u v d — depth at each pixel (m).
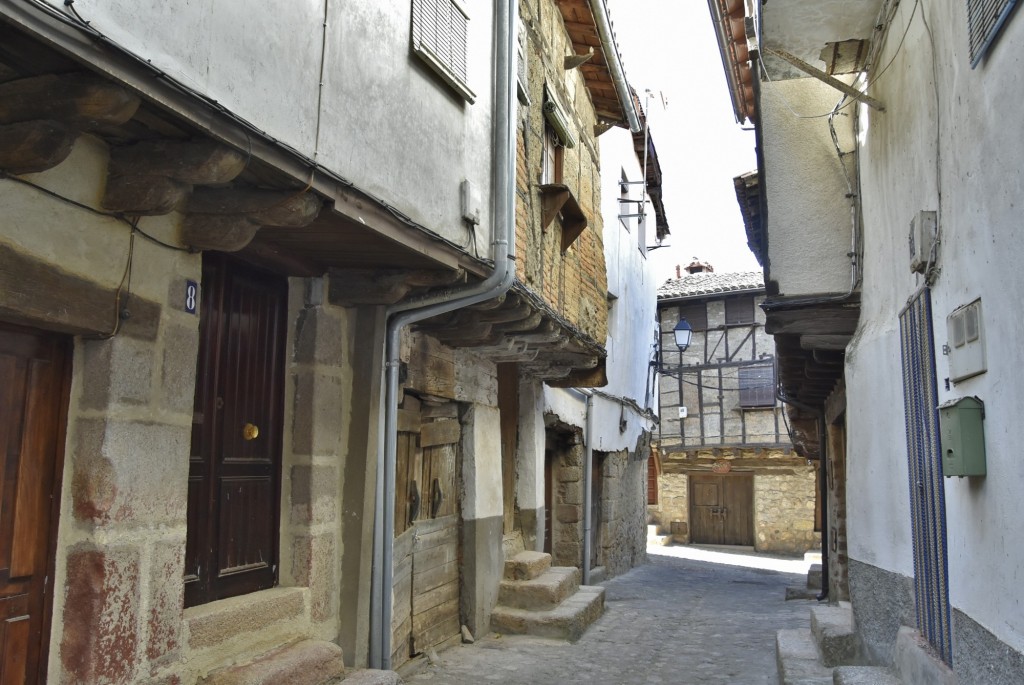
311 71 3.72
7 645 3.05
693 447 23.84
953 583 4.05
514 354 7.77
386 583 5.23
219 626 3.96
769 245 7.36
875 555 5.80
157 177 3.17
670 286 24.83
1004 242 3.31
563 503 11.95
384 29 4.41
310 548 4.77
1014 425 3.22
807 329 7.25
